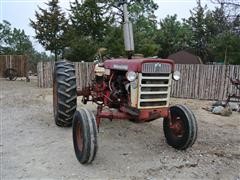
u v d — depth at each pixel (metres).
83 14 18.33
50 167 3.86
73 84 5.41
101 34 18.72
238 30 13.14
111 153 4.36
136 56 4.81
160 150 4.54
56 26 20.25
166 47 36.00
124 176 3.61
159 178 3.57
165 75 4.27
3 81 16.78
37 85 13.84
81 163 3.94
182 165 3.96
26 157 4.20
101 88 5.30
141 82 4.06
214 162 4.12
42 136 5.18
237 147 4.85
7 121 6.24
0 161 4.05
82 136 3.80
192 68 10.77
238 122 6.75
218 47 23.81
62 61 5.73
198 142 5.03
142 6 30.17
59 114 5.43
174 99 10.56
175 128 4.52
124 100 4.53
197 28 38.41
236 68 10.05
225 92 10.23
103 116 4.29
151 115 4.21
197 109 8.27
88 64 12.23
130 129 5.71
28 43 43.03
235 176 3.71
